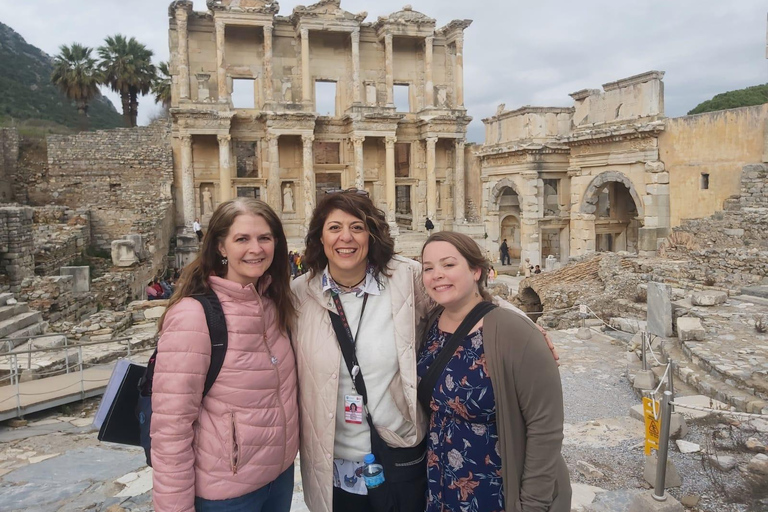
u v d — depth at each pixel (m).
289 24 47.31
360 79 49.09
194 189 45.97
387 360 4.43
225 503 3.99
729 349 12.66
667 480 7.44
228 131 44.19
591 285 24.88
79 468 8.80
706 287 20.47
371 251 4.64
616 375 13.80
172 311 4.03
